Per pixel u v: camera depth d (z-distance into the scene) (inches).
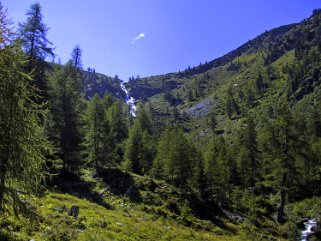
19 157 445.4
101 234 736.3
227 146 3053.6
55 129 1483.8
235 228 1640.0
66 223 731.4
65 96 1569.9
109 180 1763.0
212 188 2149.4
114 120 2751.0
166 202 1665.8
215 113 7795.3
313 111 3275.1
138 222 1068.5
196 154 2304.4
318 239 1544.0
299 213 2000.5
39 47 1318.9
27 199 756.6
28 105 487.8
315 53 6963.6
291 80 6545.3
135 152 2554.1
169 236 1019.9
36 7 1330.0
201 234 1306.6
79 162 1572.3
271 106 6072.8
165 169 2123.5
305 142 1680.6
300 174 1680.6
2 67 440.5
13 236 549.6
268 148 1694.1
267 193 2513.5
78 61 2475.4
